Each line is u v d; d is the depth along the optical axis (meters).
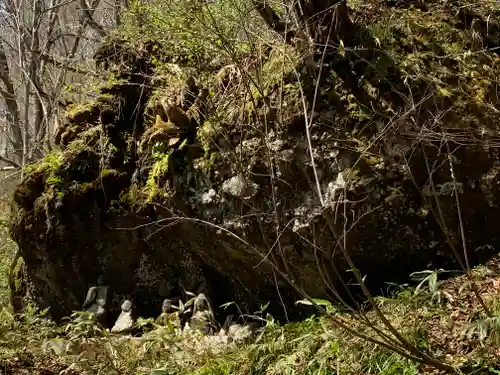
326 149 3.67
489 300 3.03
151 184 4.45
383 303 3.40
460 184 3.51
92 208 4.70
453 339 2.86
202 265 4.58
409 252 3.68
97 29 8.82
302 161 3.74
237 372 3.24
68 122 5.02
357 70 3.73
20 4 8.95
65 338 4.23
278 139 3.79
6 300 5.80
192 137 4.34
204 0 3.44
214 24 3.23
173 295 4.75
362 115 3.63
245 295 4.44
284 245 3.83
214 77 4.36
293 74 3.80
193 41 4.36
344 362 2.92
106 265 4.82
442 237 3.59
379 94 3.64
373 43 3.78
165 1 4.13
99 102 4.96
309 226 3.64
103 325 4.68
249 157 3.89
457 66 3.77
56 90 7.72
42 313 4.67
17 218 4.89
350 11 4.12
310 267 3.85
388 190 3.54
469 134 3.49
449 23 4.02
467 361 2.63
